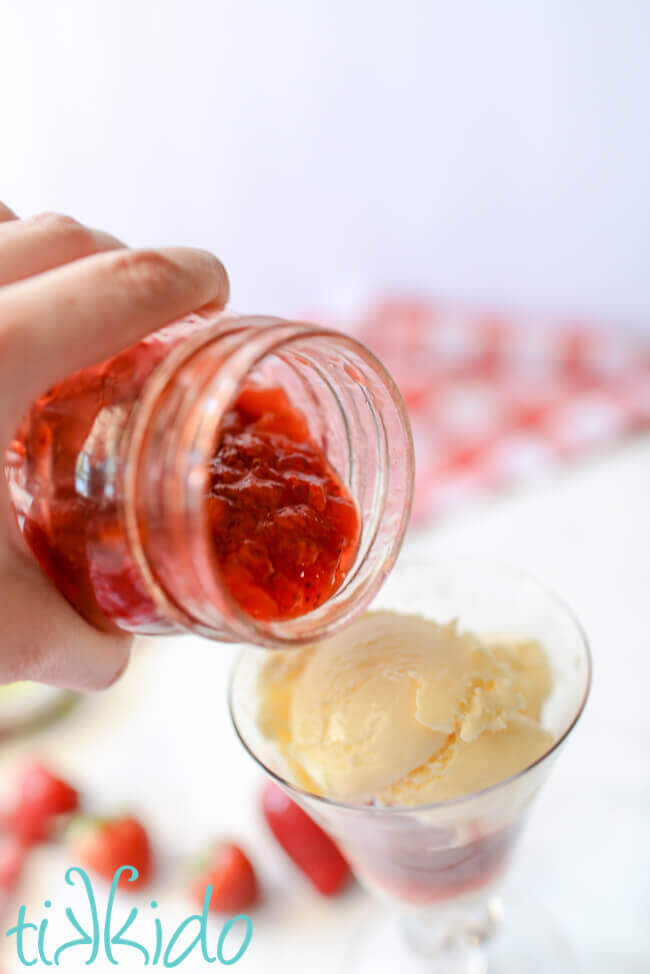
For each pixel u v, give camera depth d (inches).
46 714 20.0
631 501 22.9
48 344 12.0
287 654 15.1
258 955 17.0
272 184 34.8
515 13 27.8
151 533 12.1
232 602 11.9
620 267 30.7
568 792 18.1
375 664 14.5
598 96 28.0
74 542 12.8
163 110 33.4
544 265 32.0
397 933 17.1
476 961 16.7
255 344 12.0
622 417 25.1
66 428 12.7
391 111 31.4
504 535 22.5
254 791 18.5
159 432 12.0
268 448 14.1
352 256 35.7
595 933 16.6
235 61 32.1
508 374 28.3
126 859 17.5
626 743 18.4
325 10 30.3
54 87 32.8
